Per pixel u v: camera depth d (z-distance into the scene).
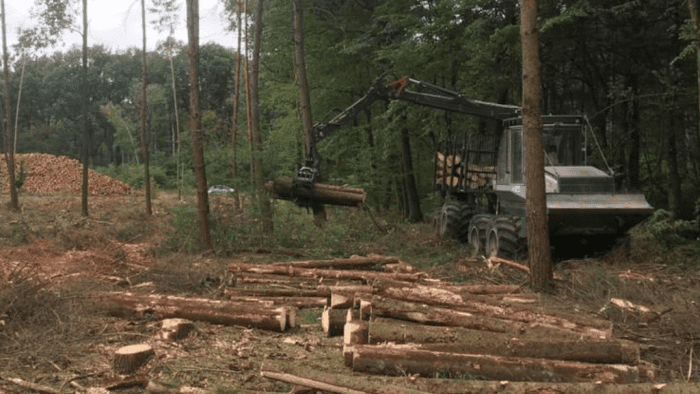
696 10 11.10
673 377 4.60
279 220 13.08
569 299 7.29
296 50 15.20
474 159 14.41
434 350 4.43
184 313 6.07
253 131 14.02
